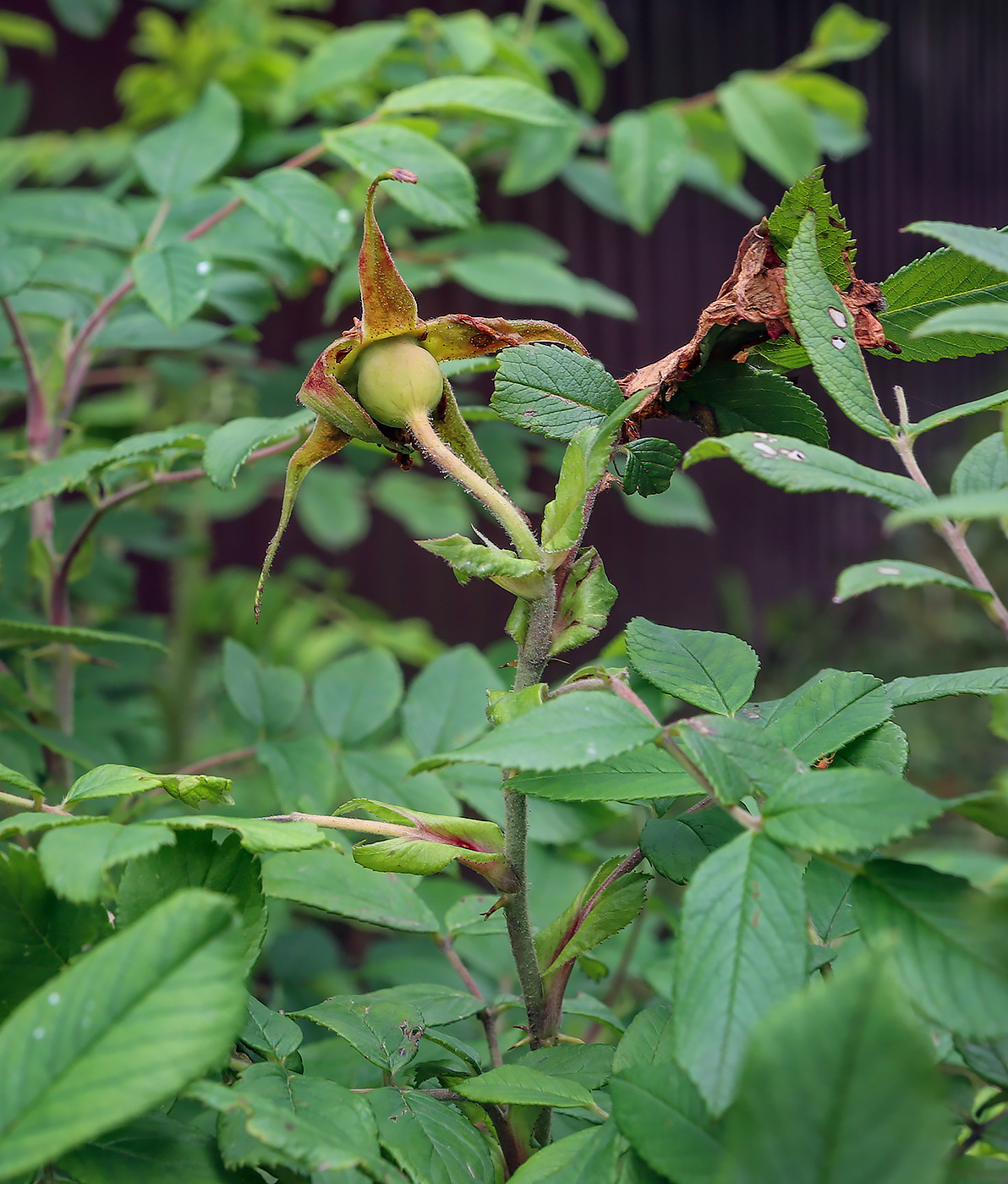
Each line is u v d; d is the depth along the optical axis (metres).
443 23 0.76
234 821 0.42
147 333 0.65
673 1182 0.39
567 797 0.44
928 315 0.45
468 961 0.66
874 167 1.85
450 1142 0.42
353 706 0.58
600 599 0.43
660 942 0.75
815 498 2.36
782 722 0.45
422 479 1.12
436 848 0.44
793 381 0.46
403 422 0.44
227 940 0.39
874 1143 0.36
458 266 0.79
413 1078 0.46
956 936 0.39
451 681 0.59
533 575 0.43
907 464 0.42
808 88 0.90
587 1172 0.41
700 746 0.41
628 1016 0.59
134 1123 0.41
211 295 0.66
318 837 0.42
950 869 0.39
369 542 1.87
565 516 0.43
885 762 0.44
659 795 0.43
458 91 0.59
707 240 2.00
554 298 0.77
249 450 0.50
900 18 1.94
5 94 1.01
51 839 0.41
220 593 1.10
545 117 0.58
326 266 0.56
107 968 0.39
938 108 2.04
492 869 0.44
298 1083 0.42
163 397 1.05
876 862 0.40
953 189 2.09
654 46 1.76
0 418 0.94
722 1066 0.38
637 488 0.46
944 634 2.15
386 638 1.12
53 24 1.45
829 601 2.33
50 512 0.62
